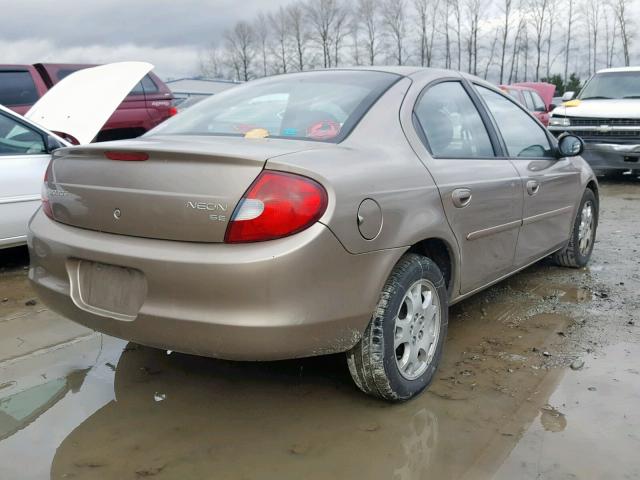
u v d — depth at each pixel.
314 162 2.35
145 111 10.38
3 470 2.28
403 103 3.00
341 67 3.46
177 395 2.86
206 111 3.26
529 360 3.25
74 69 9.83
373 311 2.50
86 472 2.28
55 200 2.71
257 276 2.17
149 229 2.35
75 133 5.98
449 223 2.93
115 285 2.46
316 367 3.15
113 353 3.34
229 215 2.20
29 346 3.42
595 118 9.91
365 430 2.57
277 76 3.51
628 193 9.27
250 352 2.25
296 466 2.32
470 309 4.05
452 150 3.20
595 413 2.69
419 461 2.35
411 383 2.74
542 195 3.99
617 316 3.91
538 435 2.52
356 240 2.37
